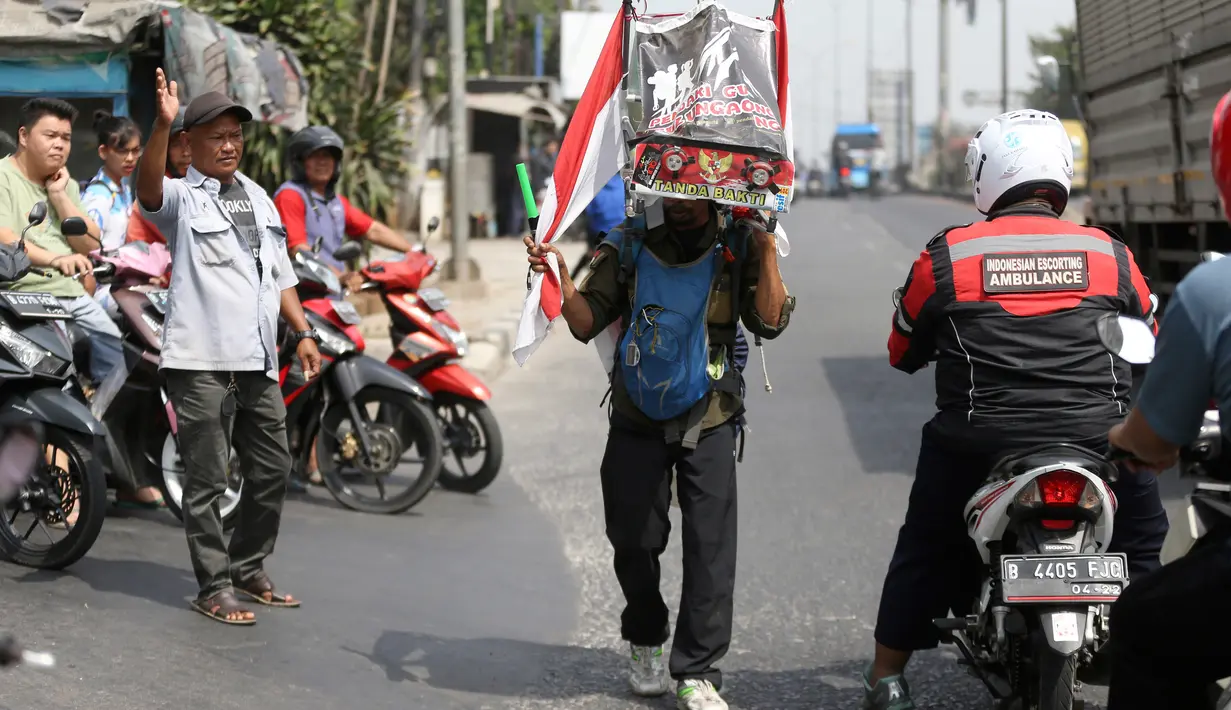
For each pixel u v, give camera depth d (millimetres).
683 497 5621
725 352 5629
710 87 5359
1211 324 3498
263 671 5914
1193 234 13805
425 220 33656
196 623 6461
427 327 9508
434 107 33812
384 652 6297
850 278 25969
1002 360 4844
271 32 16375
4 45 12219
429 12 34219
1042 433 4770
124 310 8117
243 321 6477
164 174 6336
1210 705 3865
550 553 8203
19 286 8078
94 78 12422
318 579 7461
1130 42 14484
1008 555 4508
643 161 5258
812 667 6242
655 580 5734
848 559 8008
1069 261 4910
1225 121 3494
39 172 8070
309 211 9688
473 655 6332
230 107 6438
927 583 5250
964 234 5023
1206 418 4152
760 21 5527
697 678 5551
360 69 20094
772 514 9070
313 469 9578
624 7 5574
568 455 11125
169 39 12195
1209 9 11992
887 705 5316
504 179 36781
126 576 7199
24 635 6031
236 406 6590
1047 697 4508
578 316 5637
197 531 6543
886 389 13828
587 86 5680
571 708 5711
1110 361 4844
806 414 12586
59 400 7109
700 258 5551
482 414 9625
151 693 5512
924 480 5160
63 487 7250
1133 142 14727
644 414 5578
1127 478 4957
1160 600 3699
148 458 8523
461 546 8320
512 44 50156
